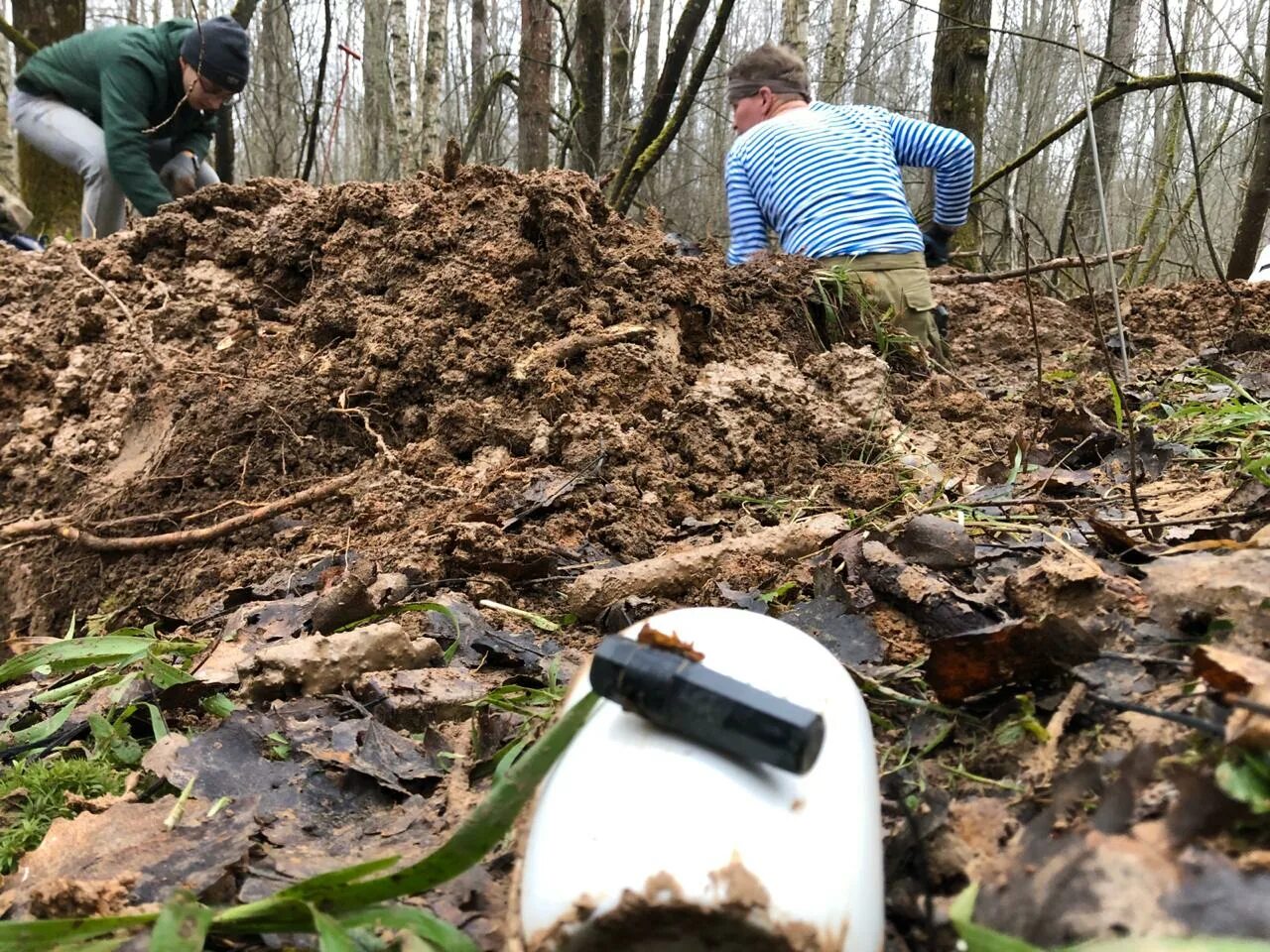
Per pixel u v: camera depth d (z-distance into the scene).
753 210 4.53
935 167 4.74
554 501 2.38
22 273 3.90
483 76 11.17
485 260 3.12
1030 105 13.85
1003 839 0.99
